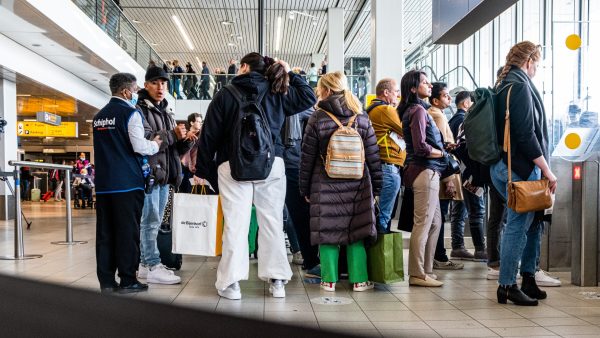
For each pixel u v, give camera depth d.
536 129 3.50
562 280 4.41
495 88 3.67
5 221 12.00
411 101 4.20
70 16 10.67
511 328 2.88
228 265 3.55
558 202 4.83
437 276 4.57
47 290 3.69
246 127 3.49
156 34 25.81
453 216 5.58
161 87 4.29
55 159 25.19
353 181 3.88
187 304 3.34
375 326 2.88
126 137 3.61
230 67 19.61
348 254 3.94
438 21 6.75
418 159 4.12
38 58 12.52
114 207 3.62
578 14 8.09
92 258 5.56
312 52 30.27
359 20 23.50
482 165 3.91
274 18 23.36
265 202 3.67
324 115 3.92
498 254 4.37
